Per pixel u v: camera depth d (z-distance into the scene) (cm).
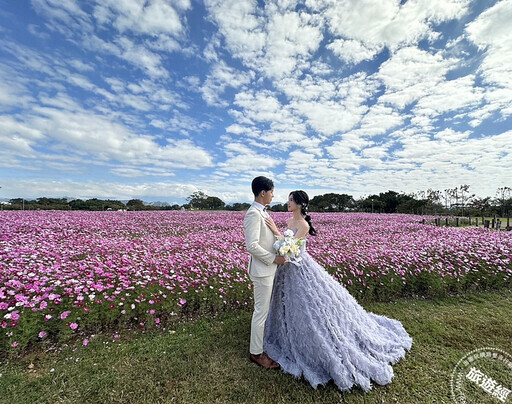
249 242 229
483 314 361
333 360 215
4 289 277
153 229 963
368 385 210
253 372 230
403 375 231
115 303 297
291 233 240
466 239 655
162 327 310
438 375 232
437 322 334
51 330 269
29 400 193
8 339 246
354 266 450
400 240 708
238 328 307
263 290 238
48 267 346
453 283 442
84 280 311
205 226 1117
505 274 462
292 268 254
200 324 320
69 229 809
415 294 441
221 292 357
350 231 1009
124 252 490
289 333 244
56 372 225
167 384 213
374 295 421
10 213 1208
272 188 247
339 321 238
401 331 290
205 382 217
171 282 349
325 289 249
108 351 257
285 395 206
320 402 200
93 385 209
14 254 390
